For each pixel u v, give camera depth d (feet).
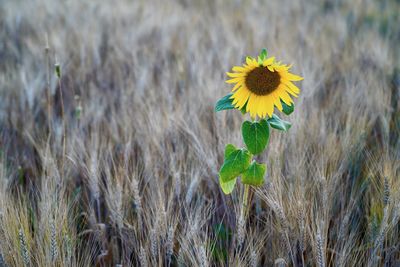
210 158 6.64
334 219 6.25
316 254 5.50
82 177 6.86
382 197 5.98
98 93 8.66
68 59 10.23
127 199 6.25
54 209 5.85
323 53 10.73
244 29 13.12
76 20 13.61
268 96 5.40
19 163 7.27
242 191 6.20
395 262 5.81
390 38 13.32
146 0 16.83
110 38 11.85
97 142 7.00
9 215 5.71
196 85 8.65
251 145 5.44
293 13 16.38
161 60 10.69
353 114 7.42
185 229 5.90
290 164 6.44
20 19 13.28
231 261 5.67
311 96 7.84
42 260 5.50
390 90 8.16
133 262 6.08
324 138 7.00
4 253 5.50
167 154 6.92
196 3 17.60
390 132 7.52
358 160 6.92
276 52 10.22
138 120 7.32
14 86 8.64
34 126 7.82
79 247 6.01
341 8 17.63
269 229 6.00
